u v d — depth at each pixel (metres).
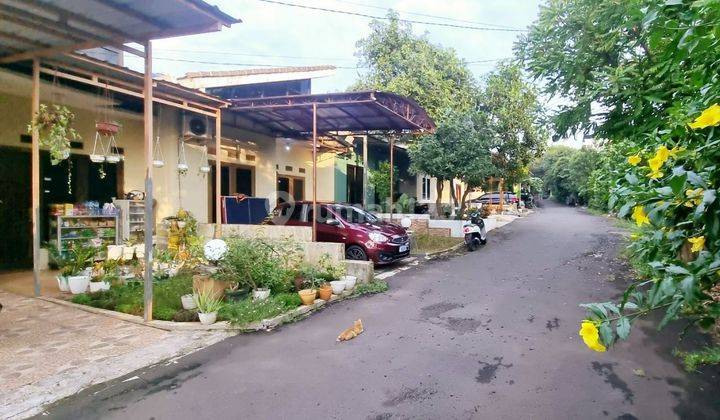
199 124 9.72
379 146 17.67
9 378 3.74
